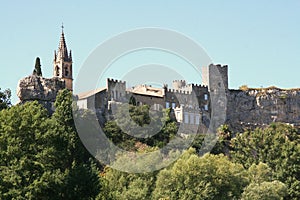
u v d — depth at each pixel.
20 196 104.81
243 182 140.62
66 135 122.00
